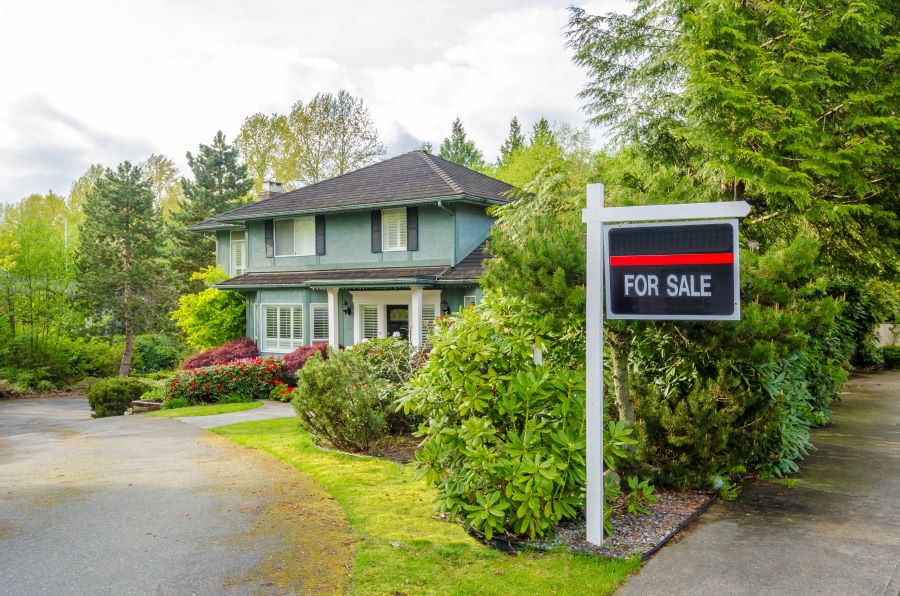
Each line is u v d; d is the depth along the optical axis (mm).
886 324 22984
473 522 5047
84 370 30891
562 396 5324
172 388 16875
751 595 4215
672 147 12102
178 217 37031
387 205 19094
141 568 4785
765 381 7113
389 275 18453
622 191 8672
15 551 5180
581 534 5332
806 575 4551
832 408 12688
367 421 8719
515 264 5941
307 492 6855
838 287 15211
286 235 22453
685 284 4887
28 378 28125
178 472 7973
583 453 5270
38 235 30672
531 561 4766
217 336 23812
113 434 11789
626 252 5098
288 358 18891
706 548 5102
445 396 5617
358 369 9250
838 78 10062
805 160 9695
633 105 12703
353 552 5039
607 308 5176
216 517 6020
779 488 6934
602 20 12719
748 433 6848
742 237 10531
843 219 10953
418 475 5746
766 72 9258
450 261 18656
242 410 14867
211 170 38094
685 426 6434
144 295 33062
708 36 9594
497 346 5676
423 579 4457
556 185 12648
